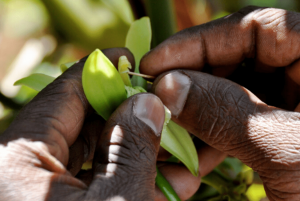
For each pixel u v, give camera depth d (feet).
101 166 0.88
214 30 1.03
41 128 0.89
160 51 1.03
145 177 0.88
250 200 1.17
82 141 1.02
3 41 1.90
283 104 1.13
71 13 1.46
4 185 0.83
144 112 0.92
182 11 1.41
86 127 1.03
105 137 0.91
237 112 0.96
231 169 1.21
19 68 1.64
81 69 0.98
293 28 1.00
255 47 1.04
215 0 1.55
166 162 1.12
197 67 1.06
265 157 0.93
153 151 0.91
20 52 1.71
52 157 0.87
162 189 1.02
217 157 1.16
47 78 1.04
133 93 0.98
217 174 1.19
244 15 1.03
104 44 1.55
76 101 0.95
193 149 1.02
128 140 0.90
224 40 1.04
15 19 1.93
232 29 1.03
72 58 1.68
